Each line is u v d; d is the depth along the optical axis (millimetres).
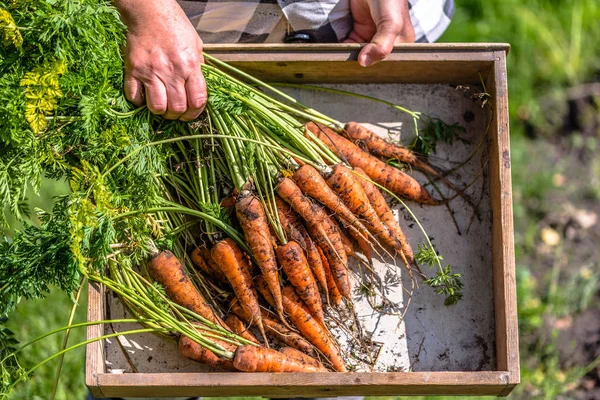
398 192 1443
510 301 1344
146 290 1366
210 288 1413
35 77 1262
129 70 1339
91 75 1304
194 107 1354
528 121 2107
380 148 1454
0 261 1311
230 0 1423
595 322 1871
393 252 1432
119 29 1323
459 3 2191
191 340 1351
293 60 1418
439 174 1454
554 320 1868
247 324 1396
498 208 1386
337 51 1419
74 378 1748
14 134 1274
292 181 1388
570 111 2115
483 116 1468
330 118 1461
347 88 1484
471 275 1421
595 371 1825
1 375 1341
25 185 1311
